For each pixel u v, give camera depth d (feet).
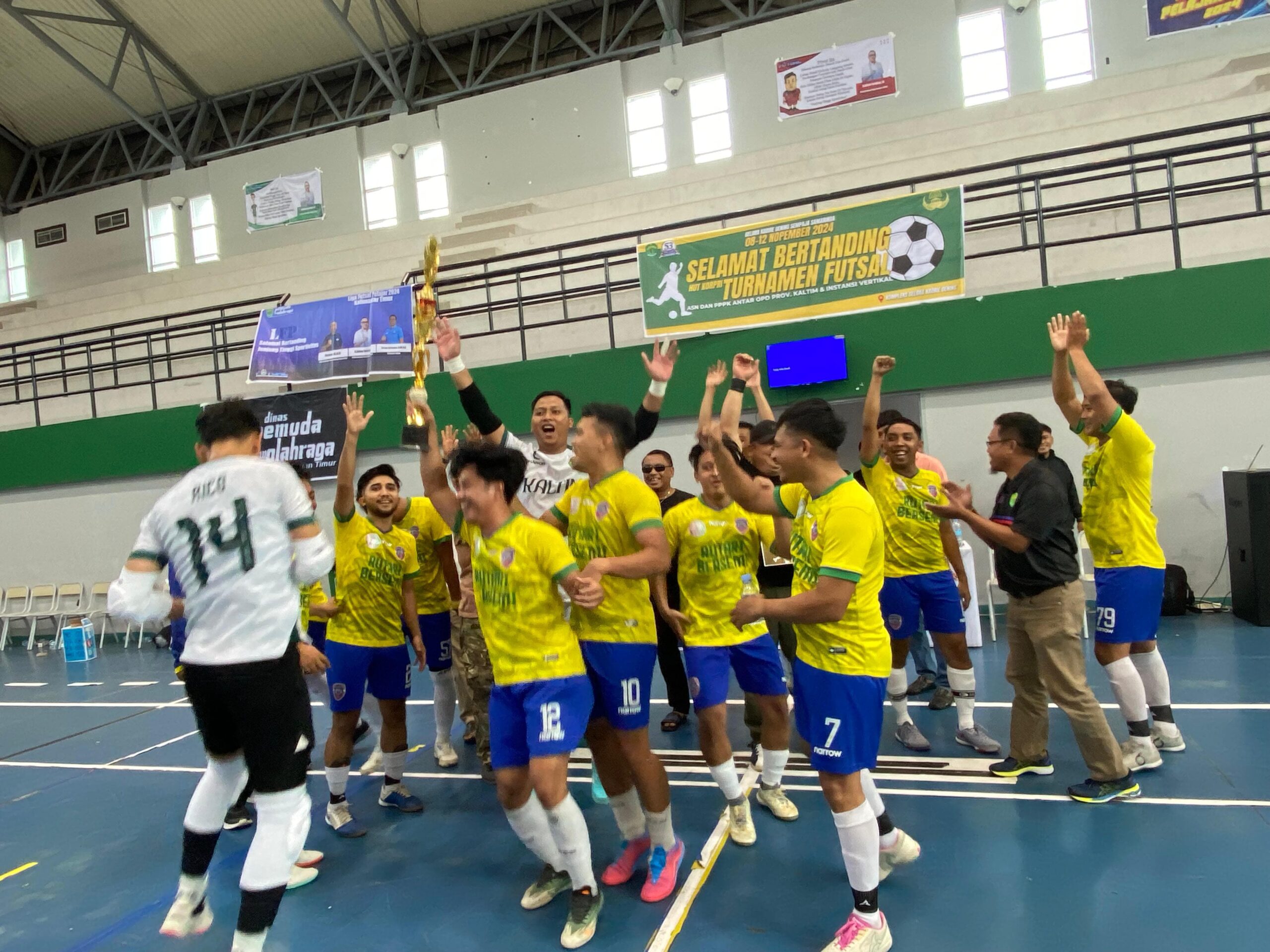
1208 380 25.32
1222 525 25.22
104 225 63.10
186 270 56.44
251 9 56.29
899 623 15.15
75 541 39.11
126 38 56.70
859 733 8.71
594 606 9.04
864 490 9.02
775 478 13.91
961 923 9.32
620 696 10.10
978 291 31.58
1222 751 13.91
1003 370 26.58
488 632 9.80
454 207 54.19
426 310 11.72
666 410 29.91
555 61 58.03
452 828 13.47
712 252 29.04
